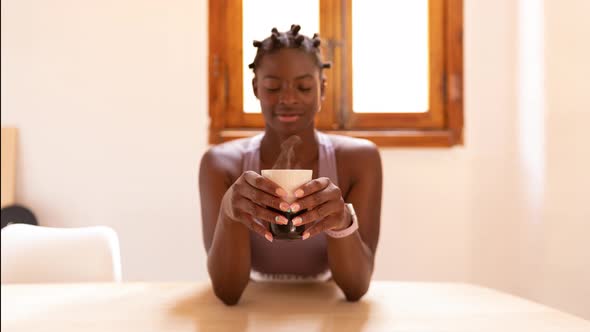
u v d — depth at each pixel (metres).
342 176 1.29
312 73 1.13
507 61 2.50
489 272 2.48
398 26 2.55
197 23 2.55
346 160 1.29
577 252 2.12
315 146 1.27
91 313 1.00
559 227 2.15
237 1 2.54
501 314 0.97
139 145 2.56
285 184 0.83
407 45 2.55
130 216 2.55
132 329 0.89
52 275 1.50
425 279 2.48
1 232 1.54
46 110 2.58
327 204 0.85
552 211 2.16
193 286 1.25
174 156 2.55
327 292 1.17
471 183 2.49
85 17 2.57
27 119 2.59
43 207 2.57
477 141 2.50
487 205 2.50
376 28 2.55
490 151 2.50
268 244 1.27
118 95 2.56
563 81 2.15
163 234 2.54
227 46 2.54
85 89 2.57
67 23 2.58
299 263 1.30
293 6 2.53
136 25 2.56
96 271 1.51
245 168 1.27
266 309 1.02
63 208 2.57
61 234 1.54
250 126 2.55
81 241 1.52
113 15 2.57
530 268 2.31
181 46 2.55
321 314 0.98
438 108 2.52
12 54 2.59
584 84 2.13
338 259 1.03
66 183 2.57
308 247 1.27
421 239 2.48
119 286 1.25
